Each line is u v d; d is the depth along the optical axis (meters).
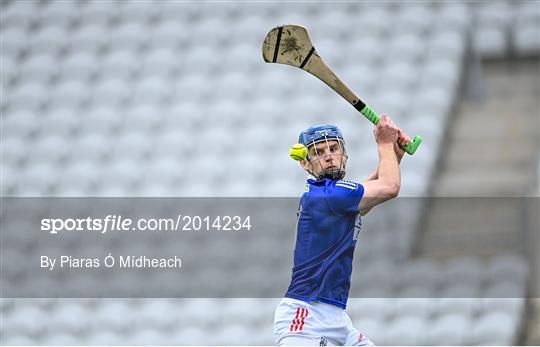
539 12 51.56
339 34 51.59
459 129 46.06
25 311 40.34
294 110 47.66
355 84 48.22
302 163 13.24
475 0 52.53
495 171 42.62
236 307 39.00
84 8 55.94
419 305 36.78
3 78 52.31
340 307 12.73
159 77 51.28
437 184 42.50
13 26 55.25
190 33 53.69
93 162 46.94
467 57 49.53
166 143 47.16
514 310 35.78
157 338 38.41
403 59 49.31
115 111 49.62
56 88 51.53
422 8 52.00
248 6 54.59
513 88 49.03
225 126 47.59
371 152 43.81
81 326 39.47
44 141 48.44
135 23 54.78
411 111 46.22
